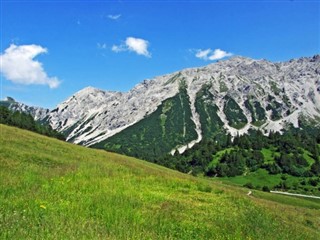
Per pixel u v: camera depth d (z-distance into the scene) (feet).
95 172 102.37
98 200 60.80
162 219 56.90
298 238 67.62
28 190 60.85
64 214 47.19
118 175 105.50
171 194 84.74
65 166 113.09
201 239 50.52
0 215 40.34
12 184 63.87
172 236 48.91
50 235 35.42
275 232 65.82
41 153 136.26
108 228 44.96
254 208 82.43
